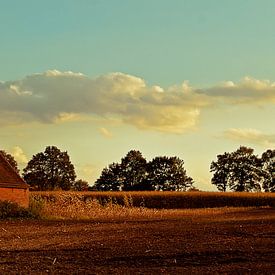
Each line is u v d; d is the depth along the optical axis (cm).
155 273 2081
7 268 2212
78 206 6525
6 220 5178
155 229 3991
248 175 16675
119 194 9981
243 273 2052
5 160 6556
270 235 3338
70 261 2388
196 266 2228
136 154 16862
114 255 2539
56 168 16425
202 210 8038
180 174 16600
